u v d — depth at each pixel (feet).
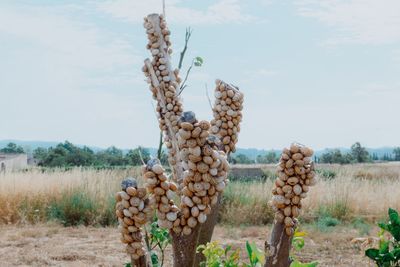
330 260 28.73
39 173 50.16
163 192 5.59
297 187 6.25
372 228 40.73
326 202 48.75
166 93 8.62
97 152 96.32
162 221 5.63
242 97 8.26
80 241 36.19
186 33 10.89
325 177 57.98
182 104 8.64
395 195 50.03
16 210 44.27
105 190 46.93
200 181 5.53
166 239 12.46
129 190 5.54
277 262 6.33
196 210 5.58
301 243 10.29
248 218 45.19
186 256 5.64
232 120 8.21
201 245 7.74
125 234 5.69
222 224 44.32
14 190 45.19
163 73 8.80
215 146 5.51
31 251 31.86
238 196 46.80
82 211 44.88
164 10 9.04
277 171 6.35
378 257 11.01
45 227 41.83
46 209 45.70
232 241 36.52
